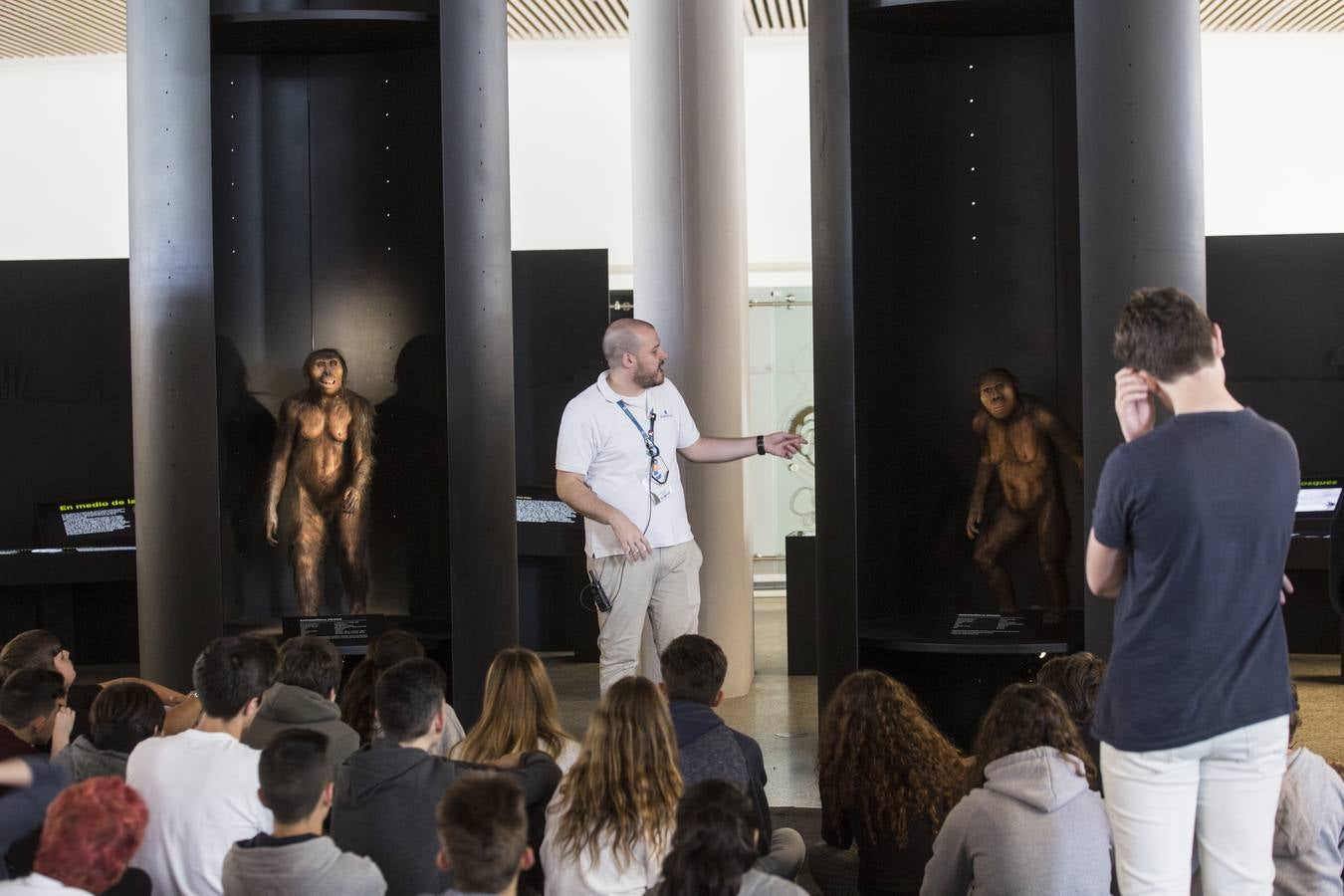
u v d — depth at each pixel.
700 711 3.15
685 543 4.90
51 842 2.04
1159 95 4.63
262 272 6.02
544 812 3.10
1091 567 2.38
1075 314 5.52
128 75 5.26
